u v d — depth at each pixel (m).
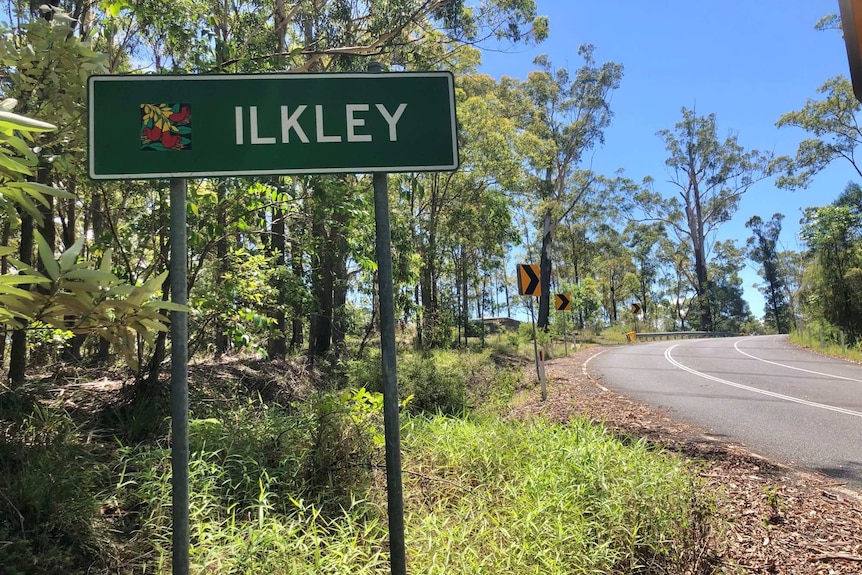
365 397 4.84
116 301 1.59
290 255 8.34
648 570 3.72
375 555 3.12
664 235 57.69
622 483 4.26
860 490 5.62
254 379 8.85
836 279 24.09
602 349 27.78
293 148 2.10
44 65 2.52
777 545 4.37
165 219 6.14
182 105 2.05
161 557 3.15
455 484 4.38
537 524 3.66
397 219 12.18
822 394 11.56
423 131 2.18
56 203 6.83
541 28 16.05
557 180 36.50
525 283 11.17
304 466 4.39
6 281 1.43
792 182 30.28
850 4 1.53
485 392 11.36
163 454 4.28
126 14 6.83
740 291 83.56
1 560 2.89
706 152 51.56
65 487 3.58
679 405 10.27
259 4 10.38
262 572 2.98
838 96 27.86
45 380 6.53
